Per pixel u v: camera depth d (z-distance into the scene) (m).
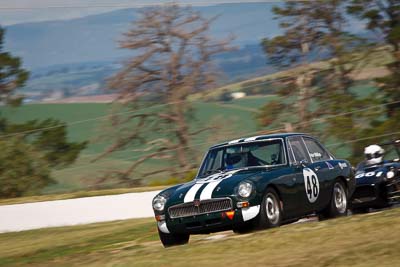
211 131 173.00
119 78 184.25
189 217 49.56
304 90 182.12
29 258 58.56
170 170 171.12
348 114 175.00
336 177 56.81
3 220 87.06
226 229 49.81
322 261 36.47
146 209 92.25
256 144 54.16
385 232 41.25
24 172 161.38
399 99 178.12
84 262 47.69
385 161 66.75
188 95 181.25
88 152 181.00
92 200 90.31
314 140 57.47
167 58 184.62
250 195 48.66
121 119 179.38
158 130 177.75
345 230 43.56
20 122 183.62
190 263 40.00
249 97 185.62
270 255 39.59
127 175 169.25
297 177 52.62
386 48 185.88
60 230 82.56
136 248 54.12
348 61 183.25
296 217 52.53
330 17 188.00
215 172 53.72
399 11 186.88
